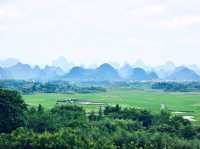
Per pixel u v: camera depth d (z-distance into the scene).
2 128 121.38
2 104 124.31
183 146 123.69
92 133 121.75
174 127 143.75
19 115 127.00
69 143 106.44
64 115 146.50
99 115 158.25
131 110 163.25
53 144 104.38
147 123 157.12
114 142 120.88
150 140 122.81
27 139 105.69
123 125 139.62
